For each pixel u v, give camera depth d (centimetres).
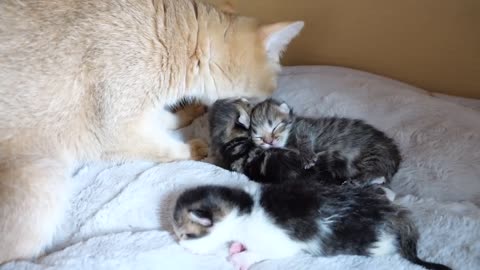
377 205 26
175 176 31
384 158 31
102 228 29
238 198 27
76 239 28
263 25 35
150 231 28
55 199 28
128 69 31
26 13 31
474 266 24
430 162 32
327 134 33
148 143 33
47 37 31
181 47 33
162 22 32
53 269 24
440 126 34
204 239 27
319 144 33
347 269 25
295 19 48
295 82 43
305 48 49
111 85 31
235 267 26
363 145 32
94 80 31
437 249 26
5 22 30
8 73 30
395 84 42
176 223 27
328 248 26
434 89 44
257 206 27
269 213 26
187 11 33
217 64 34
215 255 27
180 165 32
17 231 26
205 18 34
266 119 33
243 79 35
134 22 31
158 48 32
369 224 26
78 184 32
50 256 26
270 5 48
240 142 34
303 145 33
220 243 27
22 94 30
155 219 29
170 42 32
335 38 47
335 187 28
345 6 45
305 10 47
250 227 26
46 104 31
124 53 31
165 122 39
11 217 26
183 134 40
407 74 45
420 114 36
